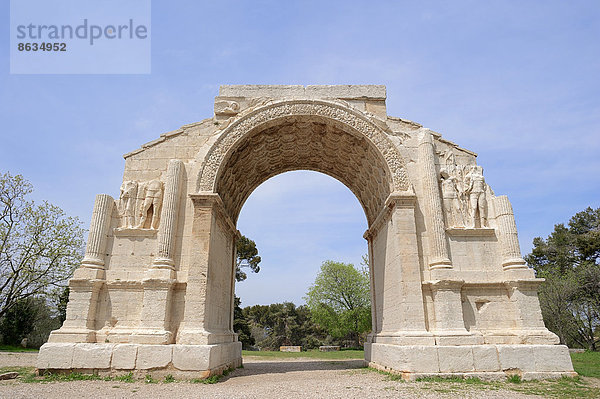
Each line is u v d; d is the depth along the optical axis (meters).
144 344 12.66
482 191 15.68
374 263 19.73
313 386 11.43
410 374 12.44
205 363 12.37
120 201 15.41
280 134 17.62
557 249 51.53
